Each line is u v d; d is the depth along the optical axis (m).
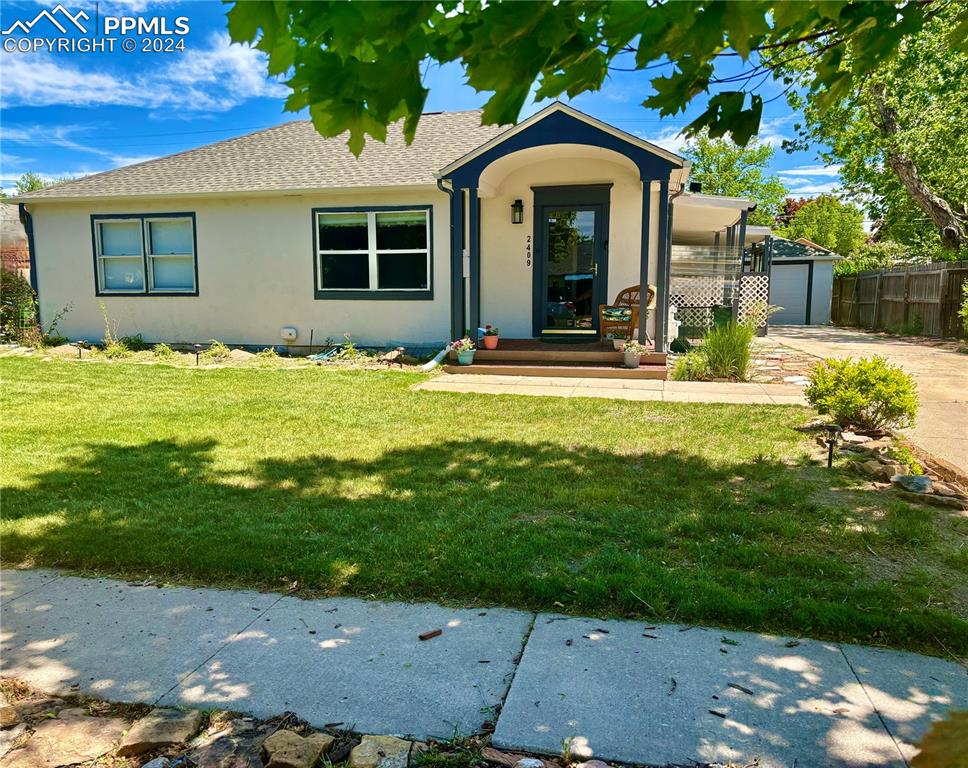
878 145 18.33
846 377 6.47
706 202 13.83
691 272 14.48
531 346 11.29
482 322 12.41
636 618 3.12
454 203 10.78
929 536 3.96
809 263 25.08
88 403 8.12
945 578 3.47
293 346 12.96
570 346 11.24
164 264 13.40
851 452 5.71
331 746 2.32
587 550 3.80
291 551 3.84
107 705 2.58
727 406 7.93
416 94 1.77
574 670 2.72
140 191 12.95
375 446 6.25
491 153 10.31
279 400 8.40
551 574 3.48
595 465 5.55
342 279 12.66
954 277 17.02
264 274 12.91
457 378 10.01
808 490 4.84
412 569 3.59
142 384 9.38
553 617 3.15
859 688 2.58
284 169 13.19
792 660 2.77
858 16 2.09
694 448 6.07
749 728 2.36
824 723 2.38
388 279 12.45
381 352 12.13
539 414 7.61
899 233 24.33
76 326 13.77
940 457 5.95
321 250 12.63
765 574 3.50
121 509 4.56
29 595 3.48
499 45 1.69
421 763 2.22
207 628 3.12
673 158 9.67
